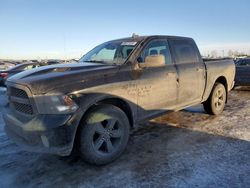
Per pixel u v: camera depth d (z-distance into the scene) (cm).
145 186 305
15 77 363
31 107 326
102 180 324
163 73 443
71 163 376
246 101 788
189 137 461
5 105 407
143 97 409
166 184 307
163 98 446
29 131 318
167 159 373
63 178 334
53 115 314
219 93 608
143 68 413
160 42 466
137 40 445
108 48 468
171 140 450
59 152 312
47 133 308
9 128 375
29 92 321
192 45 539
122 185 310
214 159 366
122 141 379
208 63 567
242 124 526
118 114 371
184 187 299
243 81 1045
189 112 641
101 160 354
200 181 310
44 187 314
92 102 338
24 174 349
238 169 335
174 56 484
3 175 348
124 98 380
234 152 388
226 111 648
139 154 395
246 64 1068
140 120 414
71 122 317
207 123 543
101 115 350
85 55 512
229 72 638
